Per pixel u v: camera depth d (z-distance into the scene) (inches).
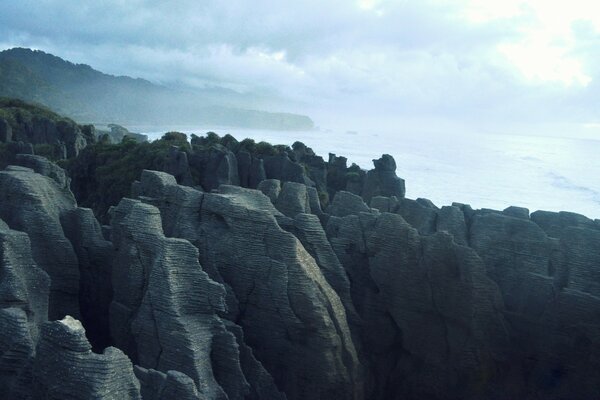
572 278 1337.4
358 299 1401.3
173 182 1422.2
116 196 2578.7
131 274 1126.4
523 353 1323.8
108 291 1301.7
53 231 1222.3
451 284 1306.6
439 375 1327.5
